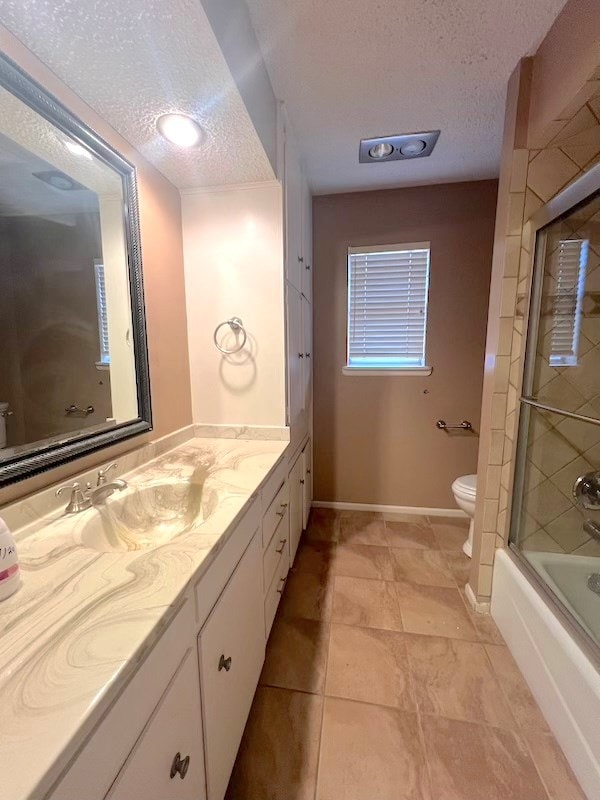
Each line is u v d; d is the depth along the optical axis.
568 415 1.39
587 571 1.43
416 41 1.21
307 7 1.07
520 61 1.31
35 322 0.94
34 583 0.67
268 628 1.42
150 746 0.60
